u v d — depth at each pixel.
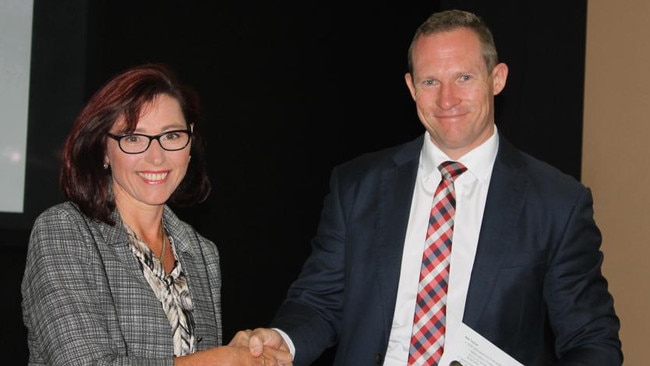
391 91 5.98
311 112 5.73
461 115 2.45
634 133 3.74
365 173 2.71
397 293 2.52
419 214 2.58
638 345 3.68
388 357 2.51
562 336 2.50
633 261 3.71
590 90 3.87
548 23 3.96
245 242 5.54
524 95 4.00
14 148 4.63
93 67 4.77
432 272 2.49
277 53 5.59
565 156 3.92
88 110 2.28
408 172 2.64
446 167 2.56
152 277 2.30
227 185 5.46
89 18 4.77
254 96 5.52
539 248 2.48
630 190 3.74
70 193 2.27
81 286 2.17
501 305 2.44
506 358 2.34
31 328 2.23
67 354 2.09
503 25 4.04
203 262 2.51
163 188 2.33
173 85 2.36
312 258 2.76
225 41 5.39
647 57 3.71
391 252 2.55
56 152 4.70
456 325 2.46
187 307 2.37
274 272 5.65
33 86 4.68
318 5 5.73
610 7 3.82
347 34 5.83
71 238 2.21
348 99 5.85
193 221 5.35
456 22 2.49
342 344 2.59
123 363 2.11
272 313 5.66
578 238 2.50
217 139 5.40
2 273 4.65
